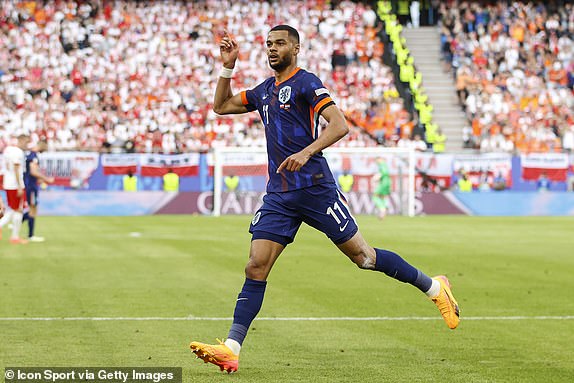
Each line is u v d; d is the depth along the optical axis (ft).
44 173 381.60
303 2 492.13
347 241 80.89
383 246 227.20
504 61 480.64
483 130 447.42
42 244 228.22
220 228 295.07
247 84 460.96
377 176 357.41
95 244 228.43
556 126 454.40
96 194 384.06
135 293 134.51
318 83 77.30
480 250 217.15
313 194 78.95
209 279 153.07
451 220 353.51
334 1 493.77
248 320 78.38
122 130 422.41
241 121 432.25
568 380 77.41
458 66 475.72
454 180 399.65
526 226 314.55
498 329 104.06
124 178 386.11
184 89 443.73
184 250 211.61
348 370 81.10
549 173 400.26
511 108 458.91
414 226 312.71
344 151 387.14
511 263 185.78
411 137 437.58
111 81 444.14
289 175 78.95
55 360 84.79
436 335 99.66
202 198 390.21
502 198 398.83
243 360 85.66
